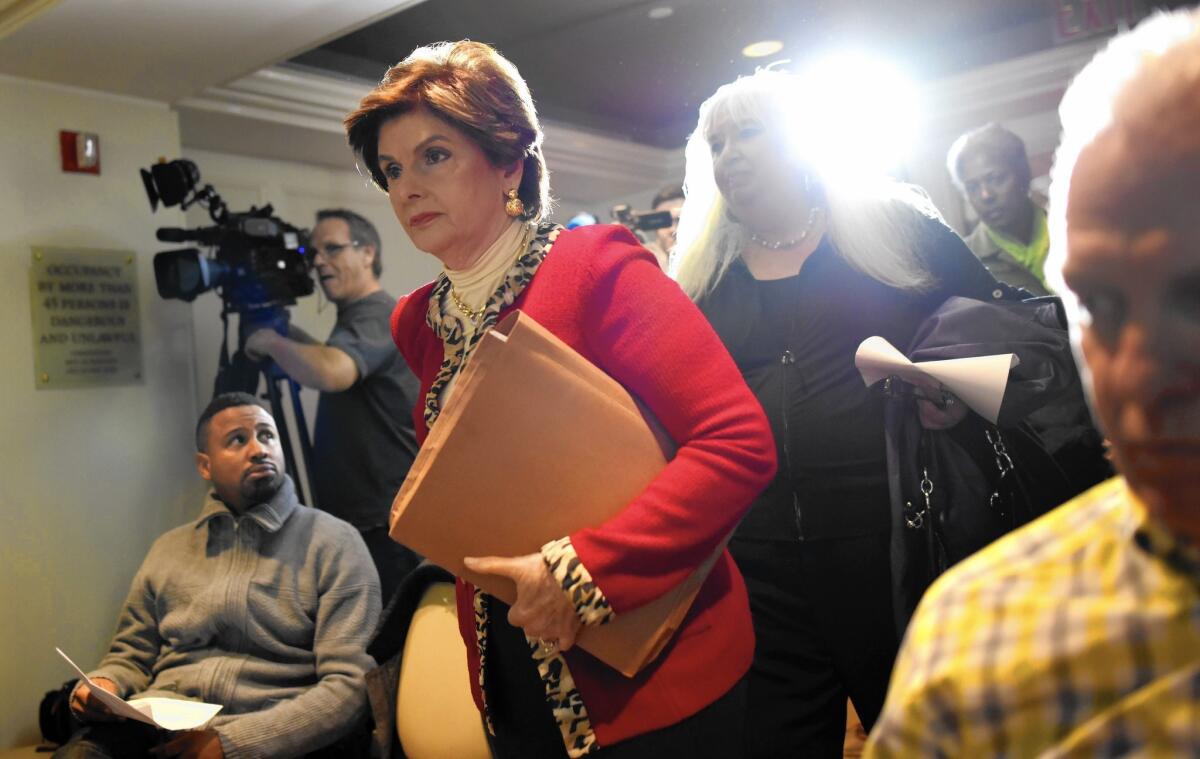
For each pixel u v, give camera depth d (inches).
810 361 61.5
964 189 105.6
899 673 18.6
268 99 134.3
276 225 122.4
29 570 113.7
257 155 160.1
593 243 40.8
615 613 37.1
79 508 117.7
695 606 41.2
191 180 116.6
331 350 112.6
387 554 113.7
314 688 84.6
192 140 148.5
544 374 37.6
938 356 56.5
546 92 136.6
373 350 114.7
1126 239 14.6
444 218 41.0
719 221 66.2
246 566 91.2
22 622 112.8
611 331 39.8
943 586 18.6
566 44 120.0
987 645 17.0
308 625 89.8
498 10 112.1
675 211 118.6
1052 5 107.8
